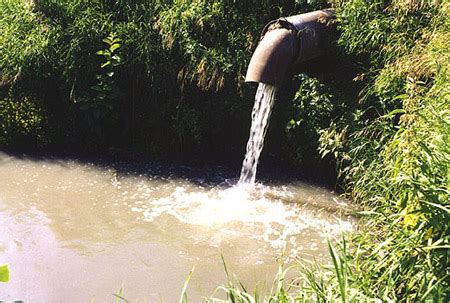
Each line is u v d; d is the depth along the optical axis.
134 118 6.90
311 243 5.21
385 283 3.57
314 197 5.95
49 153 6.66
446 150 3.66
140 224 5.46
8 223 5.38
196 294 4.52
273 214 5.67
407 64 5.43
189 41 6.69
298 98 6.43
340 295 3.34
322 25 6.25
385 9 6.16
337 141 5.93
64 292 4.49
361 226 5.12
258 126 6.21
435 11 5.95
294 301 3.48
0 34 7.07
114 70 6.69
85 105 6.68
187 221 5.52
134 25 6.82
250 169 6.25
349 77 6.38
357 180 5.66
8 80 6.80
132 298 4.45
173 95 6.80
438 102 4.49
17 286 4.52
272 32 5.95
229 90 6.64
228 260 4.95
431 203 3.21
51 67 6.80
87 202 5.80
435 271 3.23
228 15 6.94
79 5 7.11
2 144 6.73
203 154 6.79
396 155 4.77
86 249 5.04
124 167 6.47
